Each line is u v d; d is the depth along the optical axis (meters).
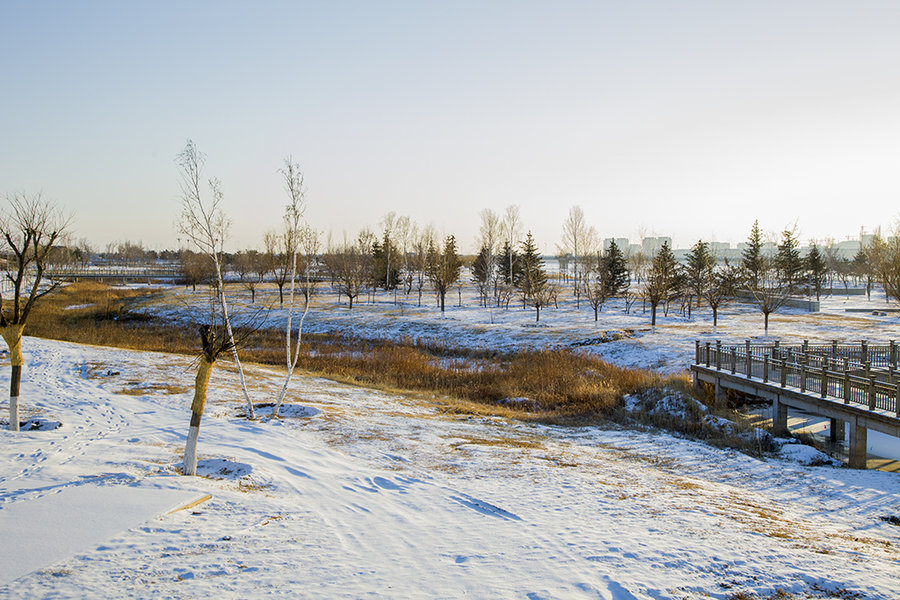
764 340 33.72
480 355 38.34
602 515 9.18
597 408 23.30
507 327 46.09
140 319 52.78
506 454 14.13
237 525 7.74
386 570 6.56
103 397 18.98
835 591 6.42
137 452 11.56
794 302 57.47
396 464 12.48
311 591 5.84
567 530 8.29
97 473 9.66
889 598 6.26
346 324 50.16
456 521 8.66
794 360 20.39
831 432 18.36
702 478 13.33
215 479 9.96
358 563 6.74
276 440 13.77
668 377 27.22
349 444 14.12
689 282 58.75
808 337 34.47
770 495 11.95
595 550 7.43
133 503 8.04
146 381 22.80
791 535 8.69
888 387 14.17
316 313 55.47
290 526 7.94
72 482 9.07
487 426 18.97
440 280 61.25
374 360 34.75
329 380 28.16
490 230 81.75
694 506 10.16
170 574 6.00
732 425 19.11
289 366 17.23
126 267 138.25
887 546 8.59
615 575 6.57
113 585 5.63
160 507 7.92
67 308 59.00
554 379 27.75
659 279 47.59
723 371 22.58
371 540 7.64
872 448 16.81
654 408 22.22
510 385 27.31
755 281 62.06
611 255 71.75
